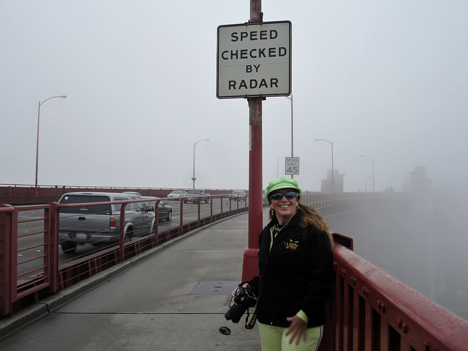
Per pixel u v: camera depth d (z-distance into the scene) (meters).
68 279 5.41
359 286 1.88
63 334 3.90
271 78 5.00
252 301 2.44
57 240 5.07
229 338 3.83
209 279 6.30
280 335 2.16
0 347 3.57
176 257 8.30
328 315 2.57
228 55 5.10
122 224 7.37
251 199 4.97
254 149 5.00
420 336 1.21
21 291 4.47
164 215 14.39
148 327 4.11
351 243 2.60
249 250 4.86
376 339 1.74
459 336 1.04
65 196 8.82
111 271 6.50
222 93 5.07
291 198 2.21
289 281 2.08
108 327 4.11
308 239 2.04
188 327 4.12
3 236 4.04
